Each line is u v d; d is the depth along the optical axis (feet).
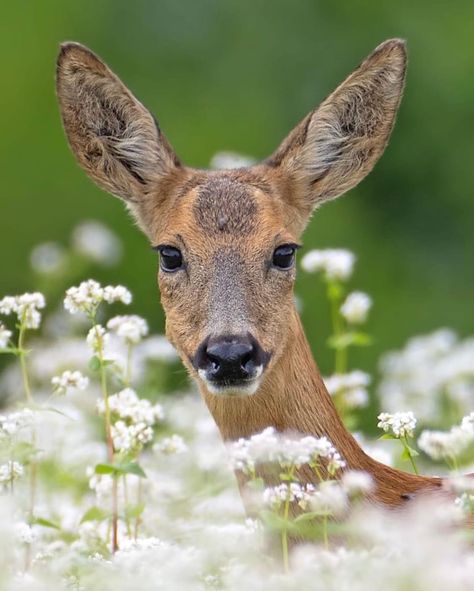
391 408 55.98
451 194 101.91
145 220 43.83
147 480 45.19
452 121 102.78
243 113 104.42
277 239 40.93
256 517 37.35
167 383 69.56
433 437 39.68
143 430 40.57
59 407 50.47
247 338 38.91
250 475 37.91
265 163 43.62
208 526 38.88
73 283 84.33
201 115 104.68
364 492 37.60
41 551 39.47
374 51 43.37
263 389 39.29
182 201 42.14
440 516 32.89
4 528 32.32
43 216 101.71
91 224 87.10
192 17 108.88
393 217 102.17
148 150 43.55
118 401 42.42
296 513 37.09
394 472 38.99
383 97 43.98
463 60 103.09
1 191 102.22
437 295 97.81
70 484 47.91
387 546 32.83
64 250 82.28
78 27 108.58
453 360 55.67
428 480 38.83
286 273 40.86
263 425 39.40
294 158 43.14
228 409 39.47
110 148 44.09
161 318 95.40
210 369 38.93
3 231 101.35
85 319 66.74
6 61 106.73
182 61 107.76
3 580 31.91
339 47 106.01
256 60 107.14
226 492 46.01
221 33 108.47
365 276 98.17
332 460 35.99
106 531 42.16
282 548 36.22
